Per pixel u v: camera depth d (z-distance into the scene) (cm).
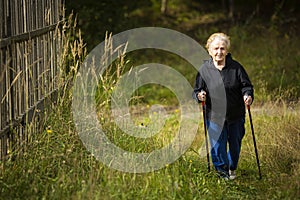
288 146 735
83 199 517
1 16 561
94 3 1374
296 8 2058
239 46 1622
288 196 585
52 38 793
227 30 1908
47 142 609
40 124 667
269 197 592
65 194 528
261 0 2130
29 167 561
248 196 600
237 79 643
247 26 1822
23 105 645
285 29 1816
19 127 625
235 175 665
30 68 666
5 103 583
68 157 595
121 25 1476
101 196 524
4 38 573
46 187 527
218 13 2195
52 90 755
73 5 1298
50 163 581
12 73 602
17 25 623
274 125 845
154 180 576
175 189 557
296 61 1379
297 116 885
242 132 661
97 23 1390
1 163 555
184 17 2136
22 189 529
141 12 2119
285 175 643
